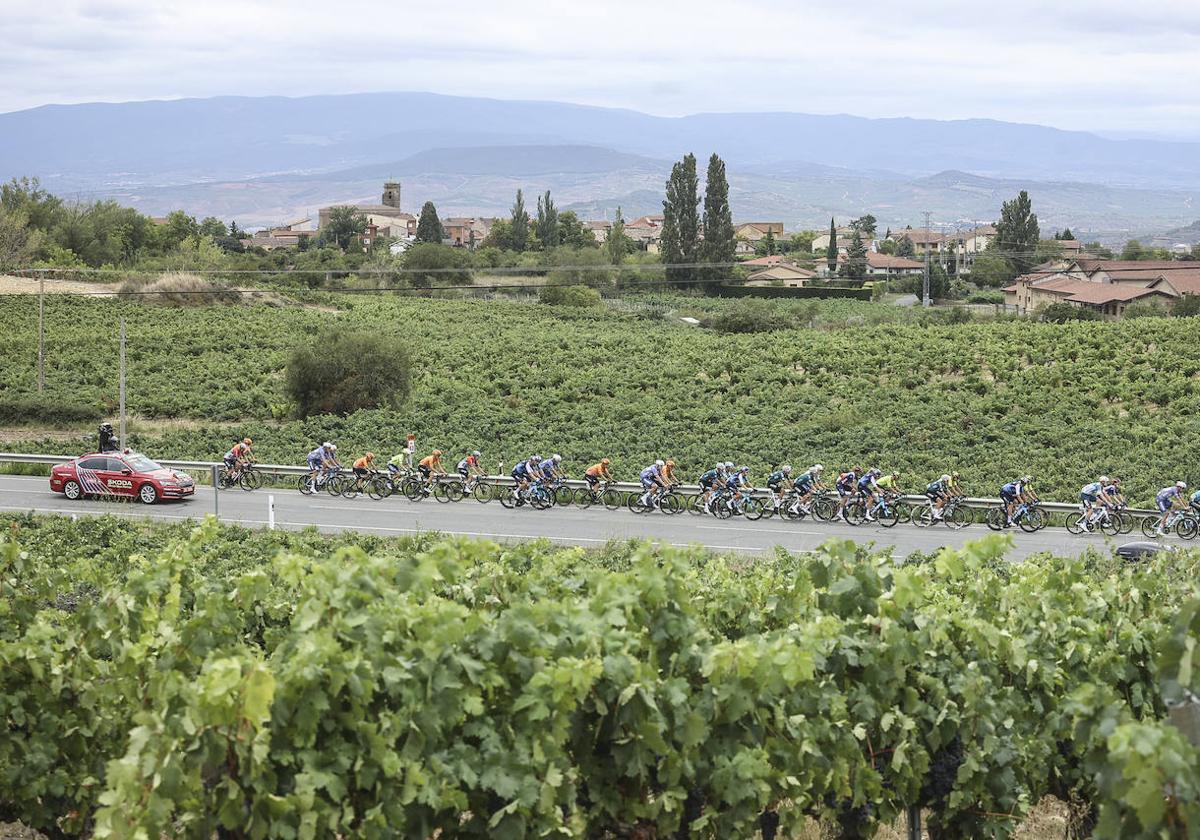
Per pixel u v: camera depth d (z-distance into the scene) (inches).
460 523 1572.3
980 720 449.7
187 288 4047.7
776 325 3949.3
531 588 519.8
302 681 365.1
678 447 2203.5
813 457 2128.4
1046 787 499.5
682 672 442.9
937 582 613.9
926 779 464.1
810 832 525.0
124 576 896.3
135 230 6496.1
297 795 355.9
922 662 461.7
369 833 363.6
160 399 2657.5
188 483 1740.9
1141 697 493.0
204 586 567.5
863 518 1632.6
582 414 2534.5
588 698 413.7
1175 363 2800.2
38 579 573.6
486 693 418.0
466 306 4362.7
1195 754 319.6
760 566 892.0
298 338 3376.0
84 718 490.0
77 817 485.4
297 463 2058.3
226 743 358.6
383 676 382.0
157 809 351.3
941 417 2415.1
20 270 4178.2
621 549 1168.2
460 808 381.7
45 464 1996.8
